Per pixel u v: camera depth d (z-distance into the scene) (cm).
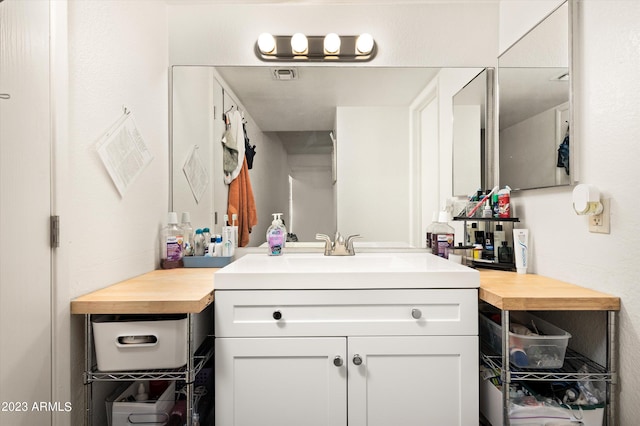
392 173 193
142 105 159
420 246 193
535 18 154
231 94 191
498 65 183
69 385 112
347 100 192
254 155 193
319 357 128
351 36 190
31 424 99
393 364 128
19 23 95
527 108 156
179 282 141
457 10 189
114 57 137
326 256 179
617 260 113
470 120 190
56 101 108
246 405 127
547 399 122
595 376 115
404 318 129
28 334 98
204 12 189
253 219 193
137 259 155
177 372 117
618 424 113
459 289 129
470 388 128
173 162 190
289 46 189
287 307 128
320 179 193
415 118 192
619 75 112
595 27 122
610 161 116
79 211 118
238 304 127
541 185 147
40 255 103
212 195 191
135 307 112
